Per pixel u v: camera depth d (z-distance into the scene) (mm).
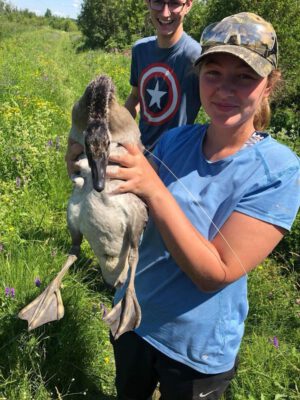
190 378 879
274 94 926
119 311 793
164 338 866
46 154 2297
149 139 1719
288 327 1600
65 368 1198
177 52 1597
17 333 1201
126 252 768
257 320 1591
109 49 12836
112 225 724
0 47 9336
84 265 1566
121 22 13391
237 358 979
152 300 854
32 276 1375
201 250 714
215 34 743
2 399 1029
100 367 1263
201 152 835
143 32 13320
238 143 796
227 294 828
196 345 848
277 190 738
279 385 1283
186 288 832
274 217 734
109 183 695
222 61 738
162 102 1653
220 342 848
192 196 802
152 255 857
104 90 690
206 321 835
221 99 754
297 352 1455
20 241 1622
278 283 1815
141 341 923
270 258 2068
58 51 12078
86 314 1356
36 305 829
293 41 5070
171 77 1617
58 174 2242
